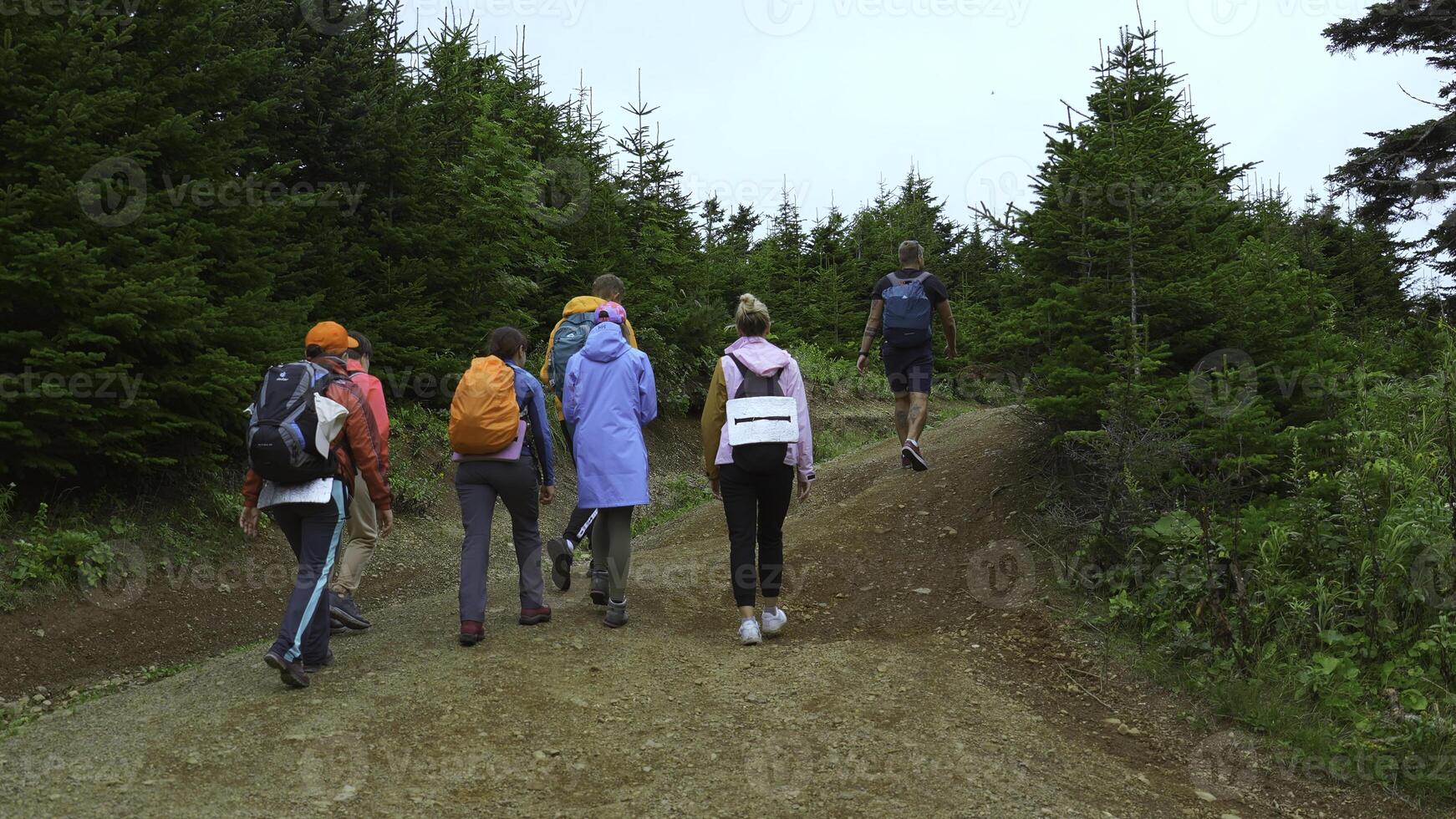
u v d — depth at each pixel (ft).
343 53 30.12
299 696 12.78
